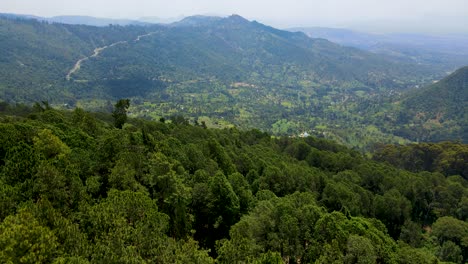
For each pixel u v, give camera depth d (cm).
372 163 12388
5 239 2180
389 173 11119
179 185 4462
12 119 7625
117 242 2516
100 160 4469
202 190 5031
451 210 9638
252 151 10788
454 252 7331
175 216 4284
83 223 2928
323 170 11531
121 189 3962
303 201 5772
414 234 8081
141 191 3972
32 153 3816
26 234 2244
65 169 3581
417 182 10019
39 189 3209
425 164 14438
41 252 2211
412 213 9812
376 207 8581
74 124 6875
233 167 7612
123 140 5103
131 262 2406
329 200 7775
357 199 8250
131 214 3123
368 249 3931
